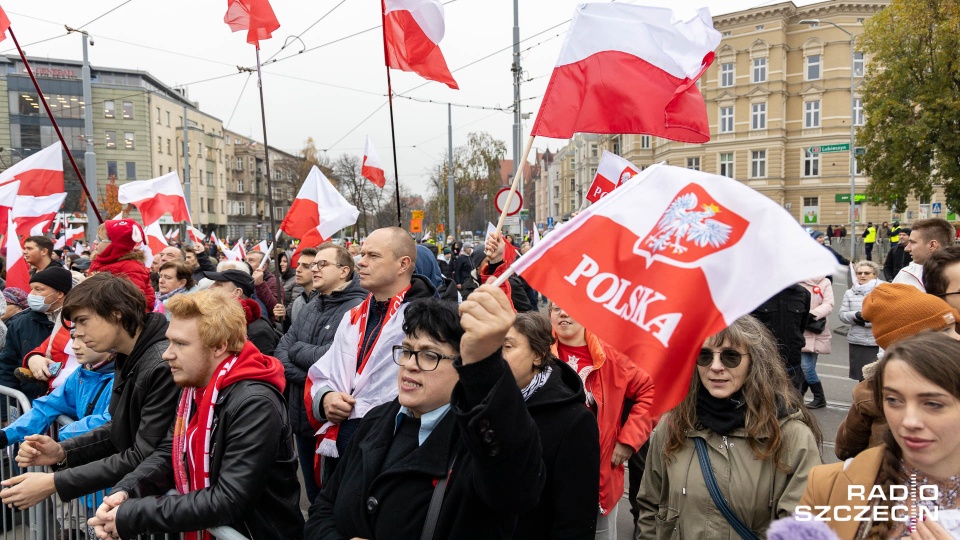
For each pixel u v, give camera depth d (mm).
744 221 1826
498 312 1897
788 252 1722
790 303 5691
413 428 2475
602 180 5523
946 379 1700
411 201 58938
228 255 11062
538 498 2074
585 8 3352
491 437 1903
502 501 1998
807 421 2775
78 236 20406
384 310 3912
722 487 2682
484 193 34562
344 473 2596
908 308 2801
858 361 7039
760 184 43906
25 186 6969
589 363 3746
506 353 2666
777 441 2617
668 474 2840
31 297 5105
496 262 5934
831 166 42562
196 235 12258
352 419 3691
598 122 3314
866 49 22766
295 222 7555
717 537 2674
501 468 1944
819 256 1680
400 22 4914
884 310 2861
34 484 2801
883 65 22266
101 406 3674
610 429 3631
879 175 22750
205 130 65188
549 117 3316
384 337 3695
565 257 2004
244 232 78188
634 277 1935
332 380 3830
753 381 2672
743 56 43750
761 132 43625
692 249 1882
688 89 3348
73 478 2822
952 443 1719
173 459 2816
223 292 2906
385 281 3846
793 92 43469
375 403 3625
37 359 4484
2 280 7414
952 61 20312
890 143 22156
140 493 2736
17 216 6938
